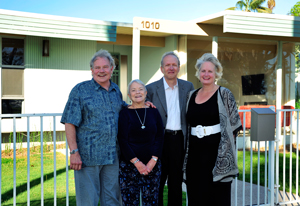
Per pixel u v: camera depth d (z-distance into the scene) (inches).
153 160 118.6
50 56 320.8
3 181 206.7
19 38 311.6
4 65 306.3
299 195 183.8
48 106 322.3
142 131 118.4
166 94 137.8
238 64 345.1
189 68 332.2
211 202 124.3
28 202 120.4
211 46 335.0
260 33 299.6
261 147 323.9
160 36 345.1
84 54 332.2
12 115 116.1
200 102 126.4
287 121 358.3
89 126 114.0
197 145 125.3
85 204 116.4
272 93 362.9
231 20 286.8
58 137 324.8
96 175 116.9
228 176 121.8
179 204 136.1
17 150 299.6
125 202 118.5
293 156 291.3
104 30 302.5
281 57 359.6
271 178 156.6
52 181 208.4
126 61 411.8
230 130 120.8
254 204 168.2
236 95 345.4
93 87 116.3
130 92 120.8
